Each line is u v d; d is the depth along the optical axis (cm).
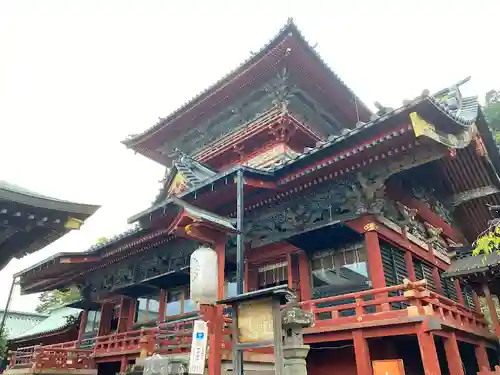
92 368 1655
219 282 838
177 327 1403
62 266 2028
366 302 1077
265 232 1504
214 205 1471
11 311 4072
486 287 1401
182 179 1769
